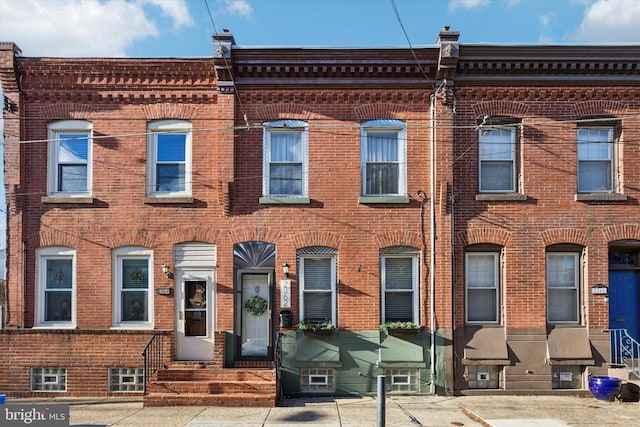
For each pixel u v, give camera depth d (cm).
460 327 1214
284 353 1205
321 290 1242
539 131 1243
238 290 1233
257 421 960
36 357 1211
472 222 1229
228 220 1238
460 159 1240
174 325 1229
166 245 1238
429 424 952
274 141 1269
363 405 1100
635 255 1269
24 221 1242
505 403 1117
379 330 1213
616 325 1249
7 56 1227
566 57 1219
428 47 1215
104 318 1228
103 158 1256
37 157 1256
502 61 1220
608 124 1260
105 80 1261
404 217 1238
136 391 1211
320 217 1237
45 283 1253
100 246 1238
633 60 1222
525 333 1210
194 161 1252
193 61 1242
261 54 1227
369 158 1269
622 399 1141
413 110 1258
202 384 1104
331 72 1245
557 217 1230
